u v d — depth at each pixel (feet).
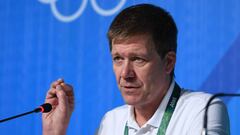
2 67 25.66
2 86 25.54
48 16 24.54
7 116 25.31
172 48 11.03
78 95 23.30
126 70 10.52
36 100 24.62
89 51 23.21
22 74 25.09
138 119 11.57
